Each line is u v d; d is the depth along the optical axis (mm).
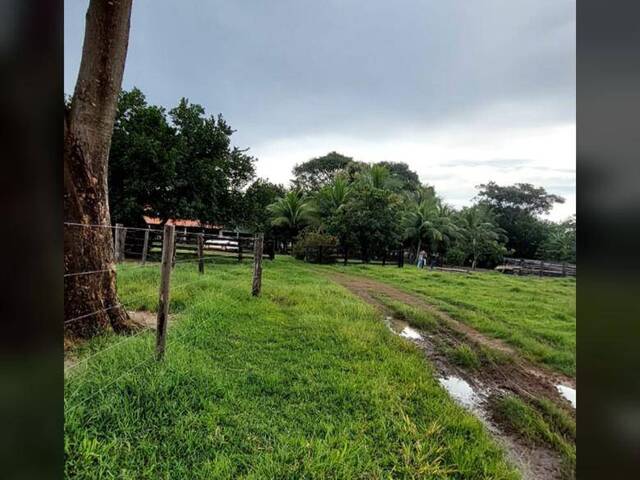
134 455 1951
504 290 9508
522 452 2346
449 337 4887
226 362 3223
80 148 3502
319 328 4410
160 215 13094
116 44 3512
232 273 8867
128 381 2555
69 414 2100
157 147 11883
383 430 2357
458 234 23906
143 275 6746
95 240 3590
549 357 4148
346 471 1962
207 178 13250
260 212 15969
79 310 3469
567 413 2836
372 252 17531
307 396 2740
